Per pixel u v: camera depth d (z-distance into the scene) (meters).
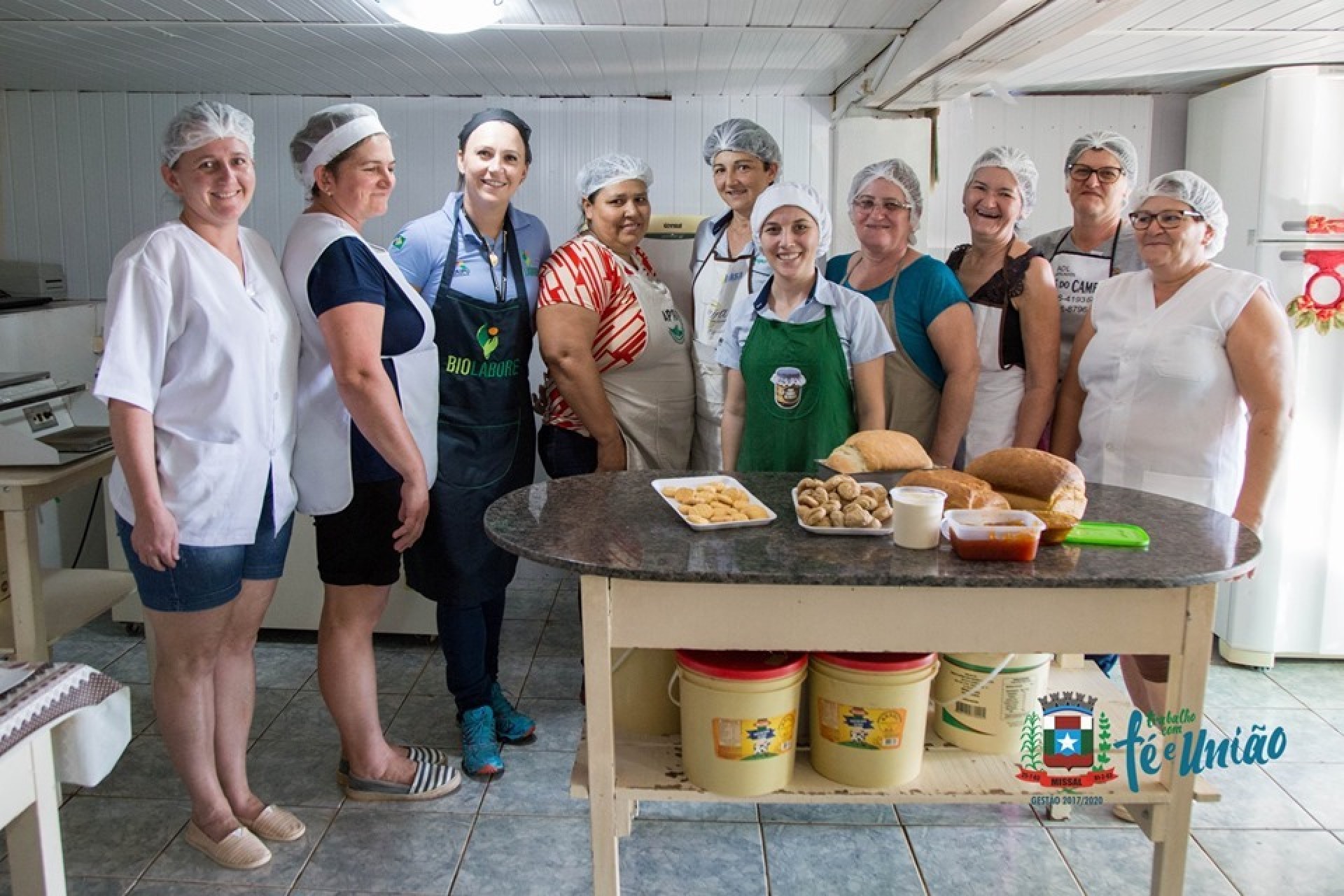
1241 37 2.75
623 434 2.94
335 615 2.45
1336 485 3.26
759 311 2.55
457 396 2.58
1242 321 2.33
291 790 2.59
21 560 2.44
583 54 3.09
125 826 2.42
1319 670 3.39
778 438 2.52
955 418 2.60
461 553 2.61
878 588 1.63
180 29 2.75
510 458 2.69
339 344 2.17
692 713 1.75
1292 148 3.11
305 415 2.29
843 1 2.50
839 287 2.49
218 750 2.34
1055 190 3.85
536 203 3.93
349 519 2.37
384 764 2.55
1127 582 1.56
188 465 2.05
